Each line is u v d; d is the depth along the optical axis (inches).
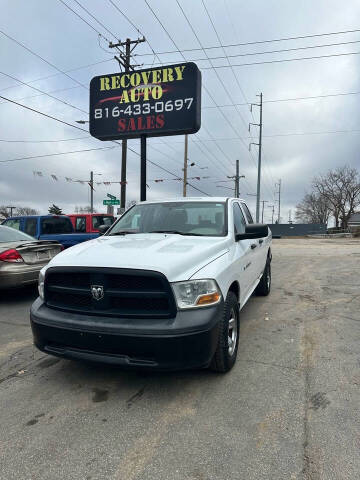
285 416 105.4
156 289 109.7
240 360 147.0
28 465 86.4
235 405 112.0
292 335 179.2
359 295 273.0
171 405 112.7
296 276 377.7
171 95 434.0
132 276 111.2
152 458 88.4
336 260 535.2
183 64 428.1
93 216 507.5
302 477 80.9
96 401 116.1
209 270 119.1
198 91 429.4
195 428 100.3
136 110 450.0
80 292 117.6
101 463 86.8
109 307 113.8
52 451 91.5
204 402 114.0
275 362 144.9
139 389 123.5
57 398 118.5
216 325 113.0
